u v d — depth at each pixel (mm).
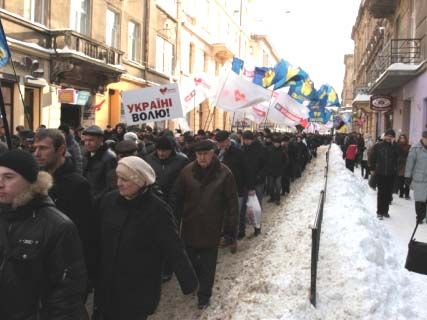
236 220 5586
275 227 9453
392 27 25719
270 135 13078
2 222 2627
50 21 17922
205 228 5430
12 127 16016
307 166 23953
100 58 19891
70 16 19141
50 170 3684
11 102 16016
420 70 16766
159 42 28688
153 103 8648
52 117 17984
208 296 5461
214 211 5465
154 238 3576
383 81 19781
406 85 20094
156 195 3812
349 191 12680
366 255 6375
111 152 5645
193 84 14820
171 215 3674
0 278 2535
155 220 3561
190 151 9508
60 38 17844
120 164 3520
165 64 29797
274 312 4723
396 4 24031
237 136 12375
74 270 2654
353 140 25641
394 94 23891
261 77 15992
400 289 5766
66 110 19797
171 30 30484
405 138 13867
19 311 2551
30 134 8016
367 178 20406
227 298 5598
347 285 5359
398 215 10992
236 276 6500
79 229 3672
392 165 10453
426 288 5977
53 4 18016
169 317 5305
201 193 5461
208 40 39500
